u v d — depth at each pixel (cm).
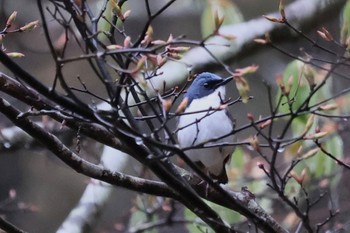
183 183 671
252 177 1184
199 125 887
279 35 1486
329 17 1507
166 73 1305
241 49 1442
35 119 1258
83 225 1254
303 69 784
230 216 1012
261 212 772
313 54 1267
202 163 903
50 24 1606
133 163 1312
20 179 2180
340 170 1103
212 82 938
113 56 626
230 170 1166
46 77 2119
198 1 1628
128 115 646
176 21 2053
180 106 604
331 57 1195
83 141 1210
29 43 1562
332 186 1115
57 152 713
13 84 691
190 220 1050
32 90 694
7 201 1342
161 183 741
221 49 1426
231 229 726
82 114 595
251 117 616
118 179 735
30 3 1884
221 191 661
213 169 916
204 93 930
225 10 1254
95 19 618
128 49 555
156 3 2027
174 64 1324
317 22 1503
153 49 557
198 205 690
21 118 677
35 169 2175
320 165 1041
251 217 682
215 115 891
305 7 1503
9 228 747
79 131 717
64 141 1188
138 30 2022
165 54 635
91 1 1520
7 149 1280
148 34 613
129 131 602
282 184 665
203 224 1011
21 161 2184
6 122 1453
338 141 1058
